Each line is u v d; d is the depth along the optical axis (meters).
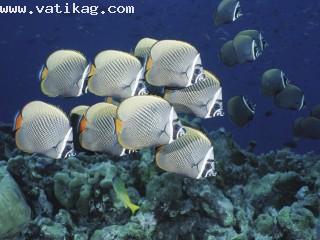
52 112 1.36
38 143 1.36
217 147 2.18
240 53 2.29
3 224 1.54
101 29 12.87
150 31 7.09
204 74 1.42
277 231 1.71
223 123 10.19
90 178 1.73
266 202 1.93
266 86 2.48
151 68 1.42
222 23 2.37
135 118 1.31
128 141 1.32
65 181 1.74
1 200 1.56
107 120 1.38
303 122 2.77
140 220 1.66
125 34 12.83
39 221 1.64
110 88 1.43
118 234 1.59
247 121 2.16
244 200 1.94
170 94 1.47
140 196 1.82
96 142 1.40
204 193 1.68
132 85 1.42
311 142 8.84
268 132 10.28
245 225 1.72
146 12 7.13
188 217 1.69
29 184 1.76
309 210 1.77
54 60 1.48
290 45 7.91
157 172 1.84
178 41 1.42
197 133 1.38
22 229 1.61
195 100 1.46
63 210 1.70
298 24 7.37
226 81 10.72
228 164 2.10
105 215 1.71
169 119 1.31
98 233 1.62
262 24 7.96
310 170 2.25
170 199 1.67
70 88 1.47
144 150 1.91
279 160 2.41
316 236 1.66
